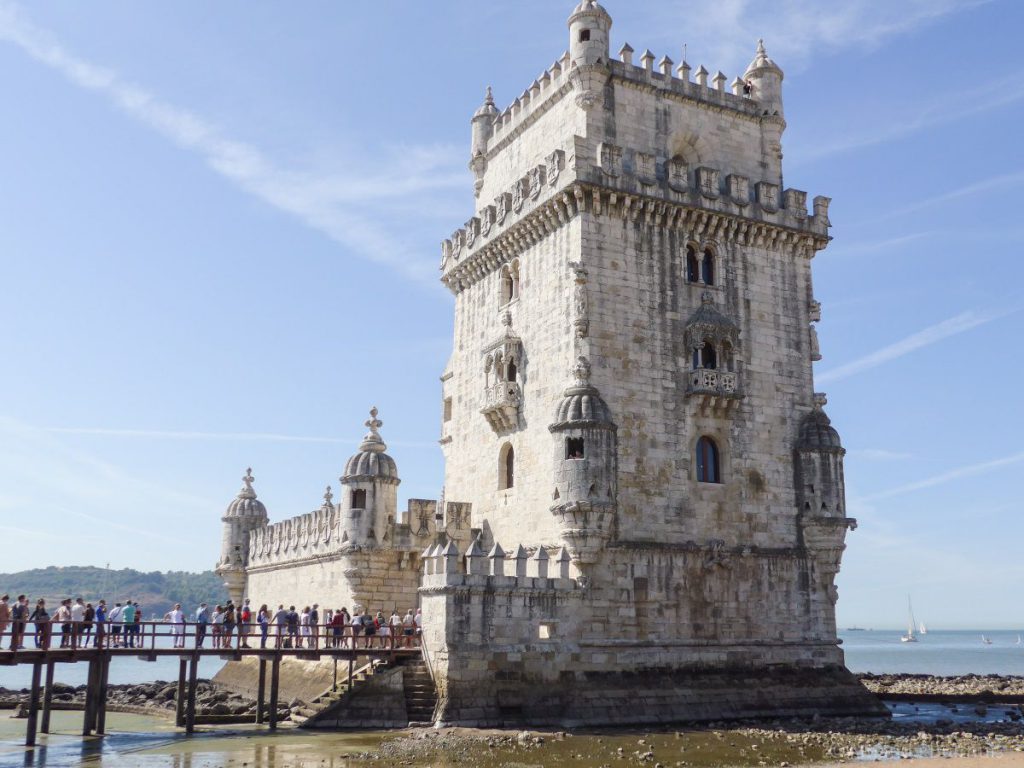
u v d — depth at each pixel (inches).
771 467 1845.5
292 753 1322.6
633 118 1882.4
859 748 1392.7
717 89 1991.9
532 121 2046.0
